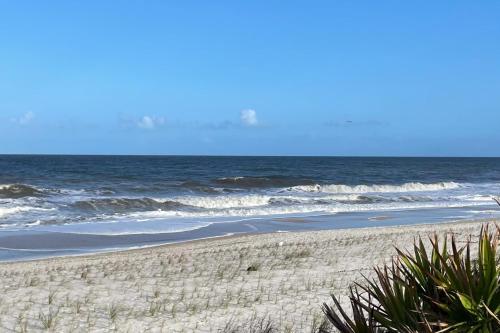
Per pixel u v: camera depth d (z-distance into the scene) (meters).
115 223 19.70
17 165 73.06
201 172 64.38
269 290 8.79
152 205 25.67
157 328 6.63
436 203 30.38
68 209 23.16
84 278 9.41
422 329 3.87
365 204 28.84
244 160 124.06
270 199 29.23
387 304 4.17
